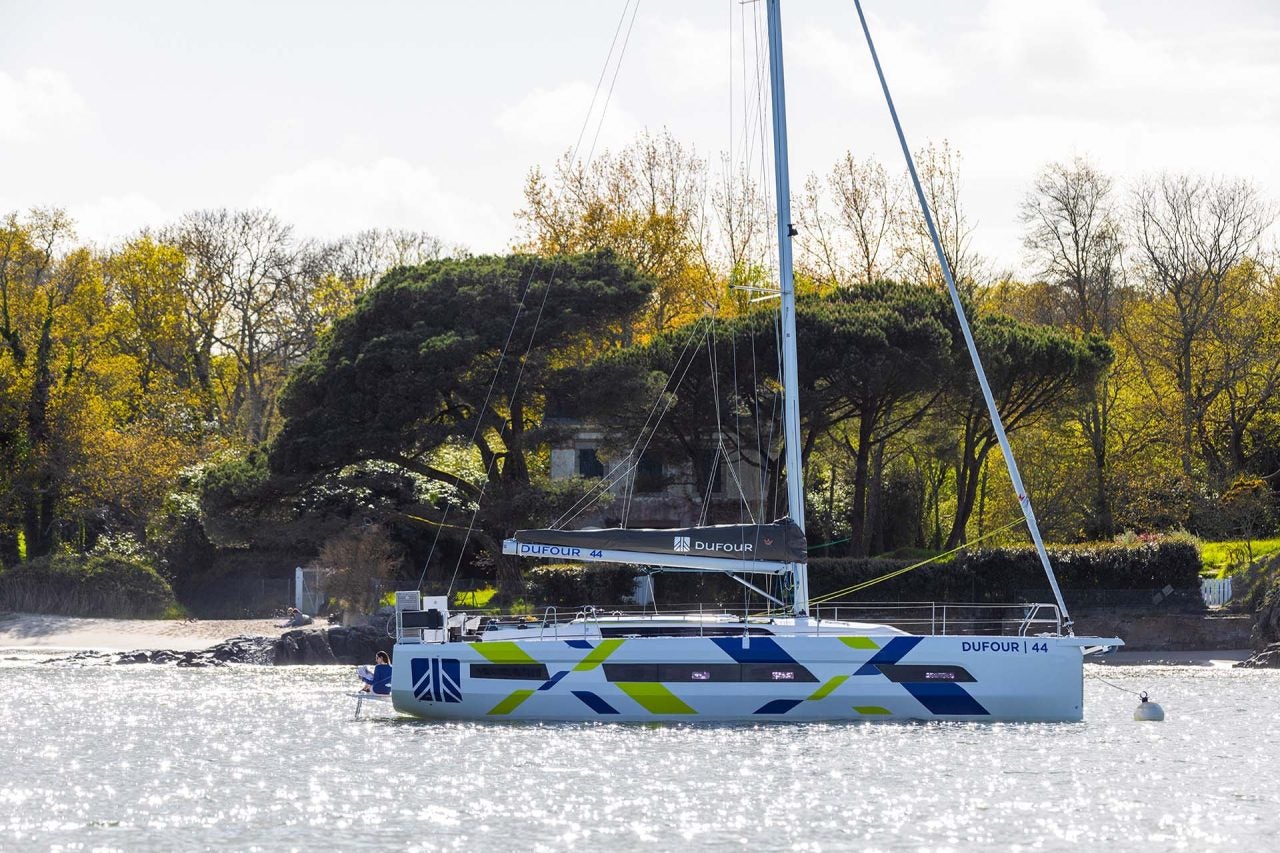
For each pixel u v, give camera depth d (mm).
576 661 81938
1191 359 187125
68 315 188750
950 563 148375
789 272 83000
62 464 174750
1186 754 73938
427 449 142375
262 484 142625
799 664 81062
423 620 86188
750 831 56750
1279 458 188875
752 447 156875
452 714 83375
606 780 66312
